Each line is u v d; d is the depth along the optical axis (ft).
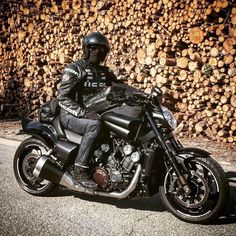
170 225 11.84
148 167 11.77
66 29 31.01
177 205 12.35
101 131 12.73
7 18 37.70
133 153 12.00
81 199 14.20
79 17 30.27
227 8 23.32
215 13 23.90
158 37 25.50
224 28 23.22
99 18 28.60
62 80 13.33
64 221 12.15
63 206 13.46
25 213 12.82
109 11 27.84
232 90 22.79
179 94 25.13
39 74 33.45
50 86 32.14
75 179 13.28
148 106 12.07
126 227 11.71
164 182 12.31
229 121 23.06
